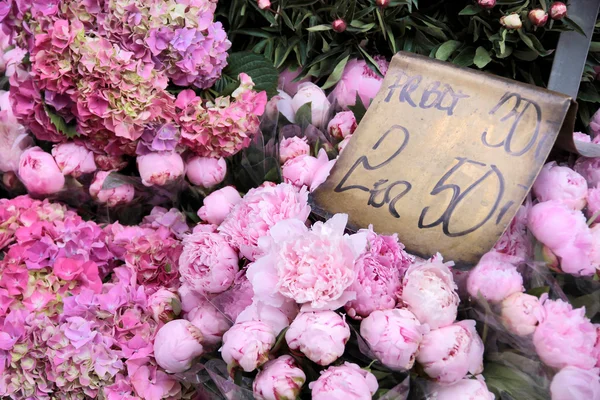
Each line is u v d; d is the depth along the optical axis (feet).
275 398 2.17
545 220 2.50
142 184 3.38
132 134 3.15
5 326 2.75
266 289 2.33
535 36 3.30
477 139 2.72
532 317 2.33
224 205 3.11
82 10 3.18
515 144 2.65
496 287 2.39
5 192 3.97
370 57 3.66
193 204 3.53
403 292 2.36
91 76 3.08
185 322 2.58
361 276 2.34
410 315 2.27
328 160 3.18
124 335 2.75
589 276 2.52
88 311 2.78
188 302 2.81
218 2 3.86
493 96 2.76
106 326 2.79
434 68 2.92
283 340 2.30
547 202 2.57
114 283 2.99
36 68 3.08
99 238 3.19
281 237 2.42
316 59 3.71
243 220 2.77
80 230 3.11
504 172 2.63
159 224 3.39
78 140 3.34
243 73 3.37
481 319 2.44
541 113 2.64
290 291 2.28
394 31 3.69
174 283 3.06
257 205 2.75
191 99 3.23
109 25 3.14
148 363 2.68
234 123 3.21
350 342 2.36
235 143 3.30
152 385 2.63
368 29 3.57
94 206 3.59
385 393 2.27
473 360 2.31
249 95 3.30
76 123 3.30
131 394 2.64
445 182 2.70
